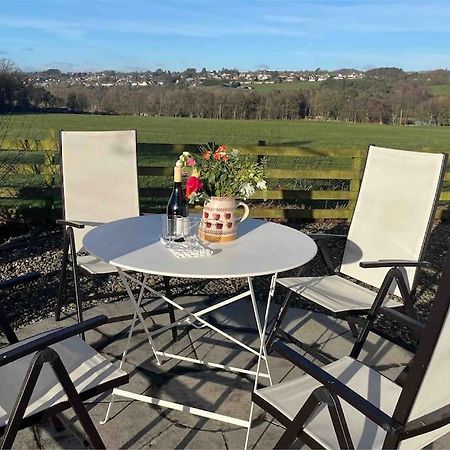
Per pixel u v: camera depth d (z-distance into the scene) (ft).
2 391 5.72
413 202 9.59
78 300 9.54
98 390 5.70
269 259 7.39
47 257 15.75
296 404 5.70
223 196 8.13
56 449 6.79
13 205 18.44
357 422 5.61
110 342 9.71
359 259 10.33
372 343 10.21
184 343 9.81
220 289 13.29
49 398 5.47
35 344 4.94
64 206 11.26
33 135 20.86
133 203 11.91
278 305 12.05
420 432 4.69
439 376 4.60
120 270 8.71
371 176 10.49
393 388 6.32
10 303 11.96
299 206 23.48
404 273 9.36
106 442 6.95
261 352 8.18
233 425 7.40
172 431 7.23
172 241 8.17
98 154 11.60
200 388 8.32
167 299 9.27
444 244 19.36
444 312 4.16
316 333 10.56
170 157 36.37
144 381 8.46
